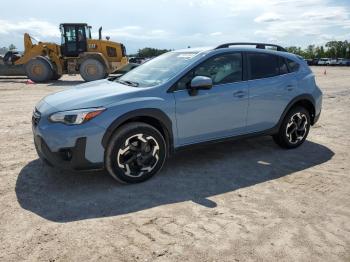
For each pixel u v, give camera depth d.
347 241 3.10
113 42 19.62
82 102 3.95
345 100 11.73
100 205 3.66
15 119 7.71
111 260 2.74
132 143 4.11
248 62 5.10
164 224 3.29
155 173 4.36
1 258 2.74
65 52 19.30
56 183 4.20
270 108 5.27
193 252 2.87
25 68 18.94
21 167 4.68
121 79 5.06
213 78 4.72
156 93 4.25
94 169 3.96
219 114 4.73
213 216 3.48
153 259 2.76
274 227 3.29
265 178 4.53
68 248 2.88
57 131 3.79
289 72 5.57
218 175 4.59
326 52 102.19
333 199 3.95
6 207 3.57
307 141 6.34
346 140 6.47
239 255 2.85
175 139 4.43
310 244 3.04
